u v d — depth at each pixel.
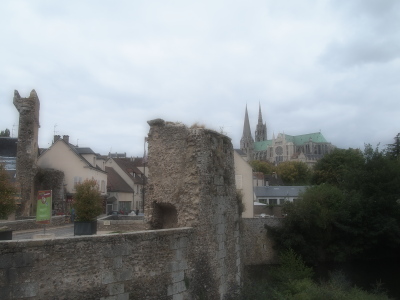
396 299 22.38
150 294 9.09
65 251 7.64
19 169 28.06
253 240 31.45
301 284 19.06
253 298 14.37
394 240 32.28
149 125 12.42
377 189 33.59
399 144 52.81
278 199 54.00
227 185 13.70
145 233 9.13
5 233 10.55
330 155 66.62
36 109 29.81
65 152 36.69
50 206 12.79
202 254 11.08
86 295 7.83
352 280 27.30
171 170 11.77
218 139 13.07
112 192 47.38
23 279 7.07
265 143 169.50
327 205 33.59
